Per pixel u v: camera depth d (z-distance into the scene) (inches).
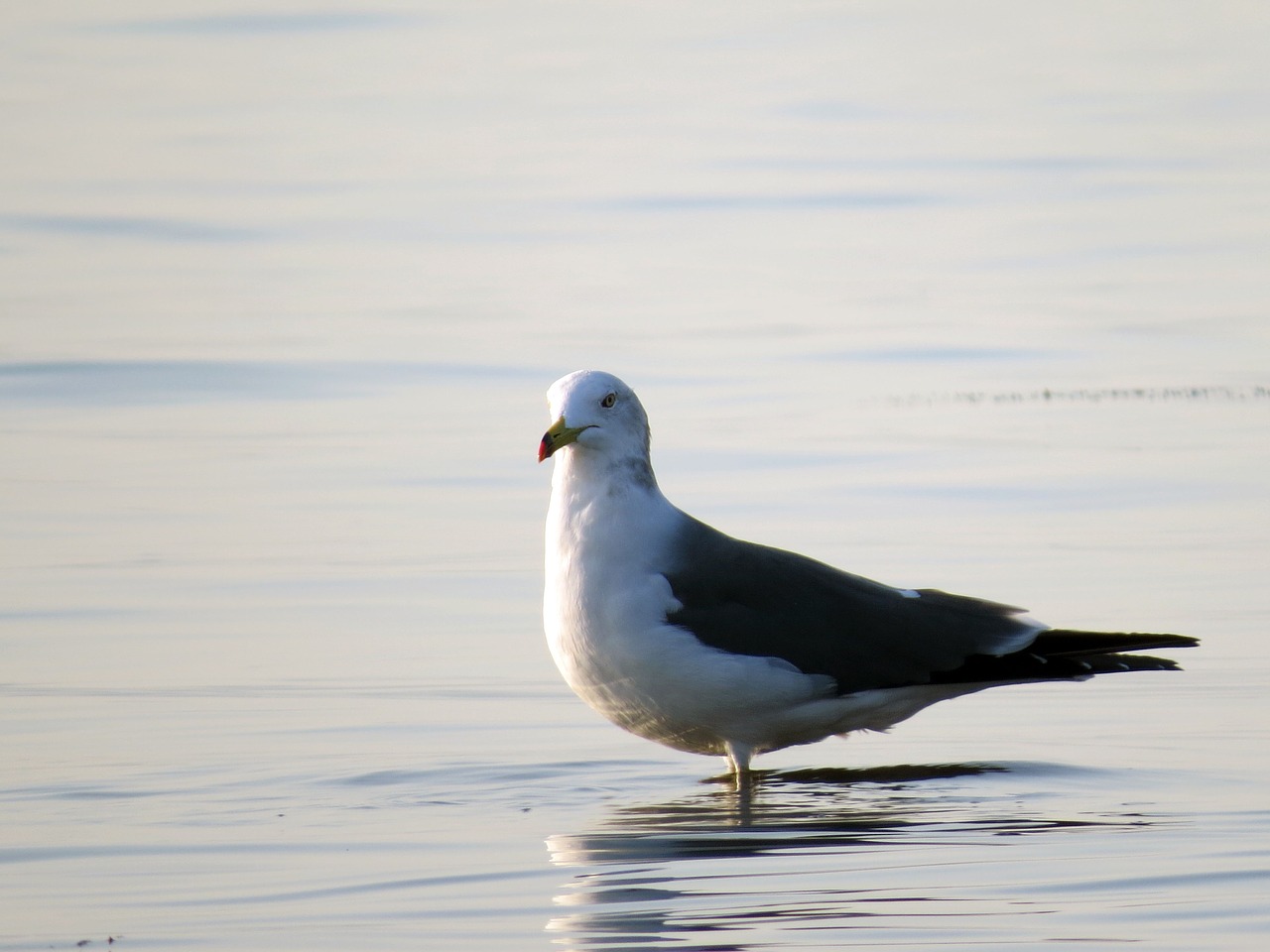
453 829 348.8
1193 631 479.5
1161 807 358.9
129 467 685.3
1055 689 454.3
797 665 394.3
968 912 295.0
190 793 369.1
